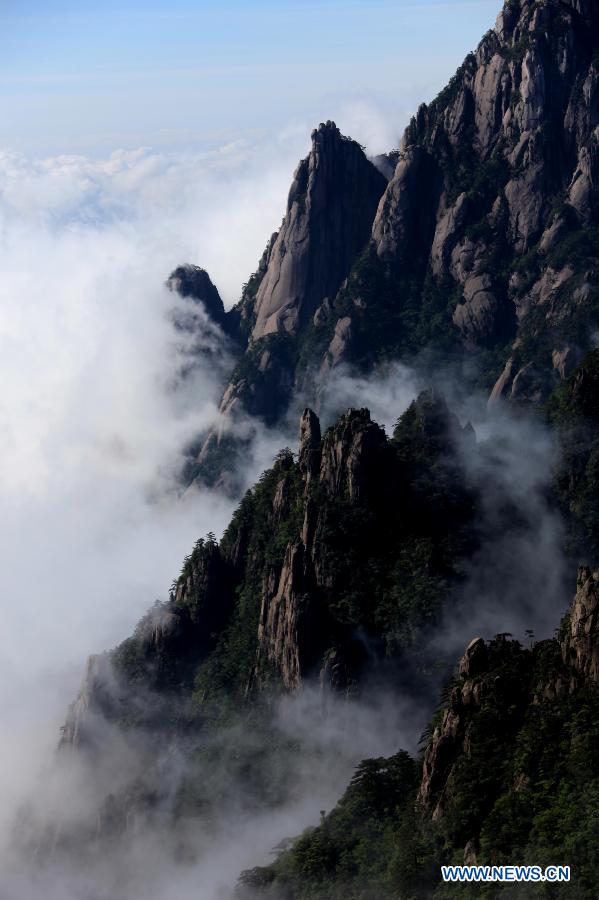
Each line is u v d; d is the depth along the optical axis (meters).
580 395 186.75
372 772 122.25
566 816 96.00
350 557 164.38
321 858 116.50
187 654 181.38
